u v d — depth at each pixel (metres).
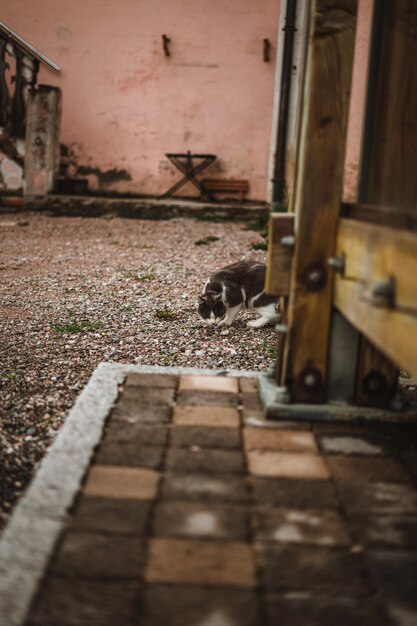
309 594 1.95
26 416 3.69
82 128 13.97
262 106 13.55
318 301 3.23
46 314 5.84
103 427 3.09
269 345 5.07
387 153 3.16
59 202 12.32
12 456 3.21
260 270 5.45
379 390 3.31
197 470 2.71
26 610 1.85
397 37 3.11
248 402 3.50
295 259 3.19
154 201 12.77
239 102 13.59
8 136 12.32
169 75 13.63
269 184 13.16
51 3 13.53
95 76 13.77
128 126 13.92
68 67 13.74
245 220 12.20
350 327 3.28
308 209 3.14
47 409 3.80
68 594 1.92
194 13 13.33
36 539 2.18
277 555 2.14
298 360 3.29
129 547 2.16
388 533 2.29
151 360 4.67
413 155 3.16
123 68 13.70
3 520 2.63
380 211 2.60
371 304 2.18
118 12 13.48
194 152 13.84
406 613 1.88
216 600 1.92
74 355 4.75
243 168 13.78
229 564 2.09
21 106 12.26
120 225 11.06
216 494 2.52
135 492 2.52
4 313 5.84
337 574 2.05
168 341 5.12
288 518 2.37
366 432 3.16
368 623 1.84
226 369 4.33
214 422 3.21
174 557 2.11
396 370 3.30
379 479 2.69
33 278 7.26
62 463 2.71
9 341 5.04
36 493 2.47
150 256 8.56
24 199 12.32
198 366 4.55
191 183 13.91
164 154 13.92
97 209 12.35
